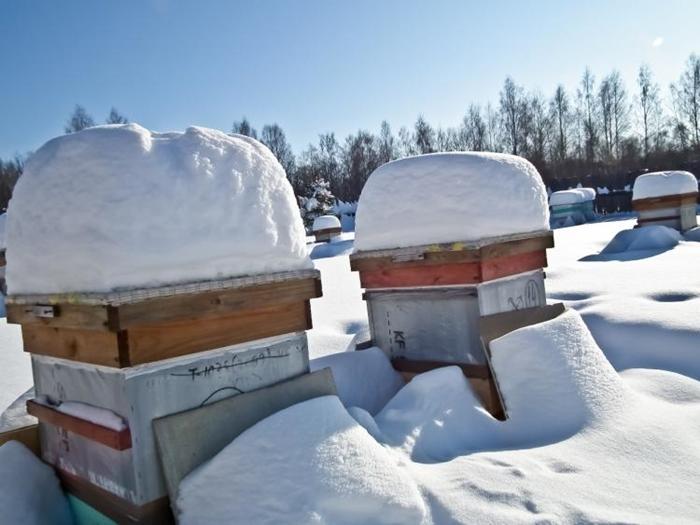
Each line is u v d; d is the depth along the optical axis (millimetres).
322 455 2428
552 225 26266
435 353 4504
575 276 7879
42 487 2908
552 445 3086
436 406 3504
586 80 48250
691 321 4895
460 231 4234
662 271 7504
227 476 2414
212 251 2662
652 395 3727
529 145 49156
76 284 2490
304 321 3107
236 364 2822
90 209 2447
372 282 4812
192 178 2631
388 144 58531
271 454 2443
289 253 3010
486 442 3342
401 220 4539
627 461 2816
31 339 2996
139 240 2438
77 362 2686
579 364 3598
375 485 2350
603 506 2414
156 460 2480
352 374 4305
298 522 2193
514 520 2312
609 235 15047
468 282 4254
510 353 3746
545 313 4242
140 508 2412
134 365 2424
